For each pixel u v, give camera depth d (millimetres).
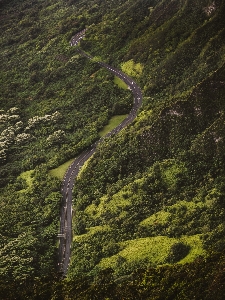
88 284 145000
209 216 163500
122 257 160250
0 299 141750
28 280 155750
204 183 180875
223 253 135625
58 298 138875
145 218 178000
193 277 129875
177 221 167500
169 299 127688
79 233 183375
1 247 179375
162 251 157125
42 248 179375
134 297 131875
